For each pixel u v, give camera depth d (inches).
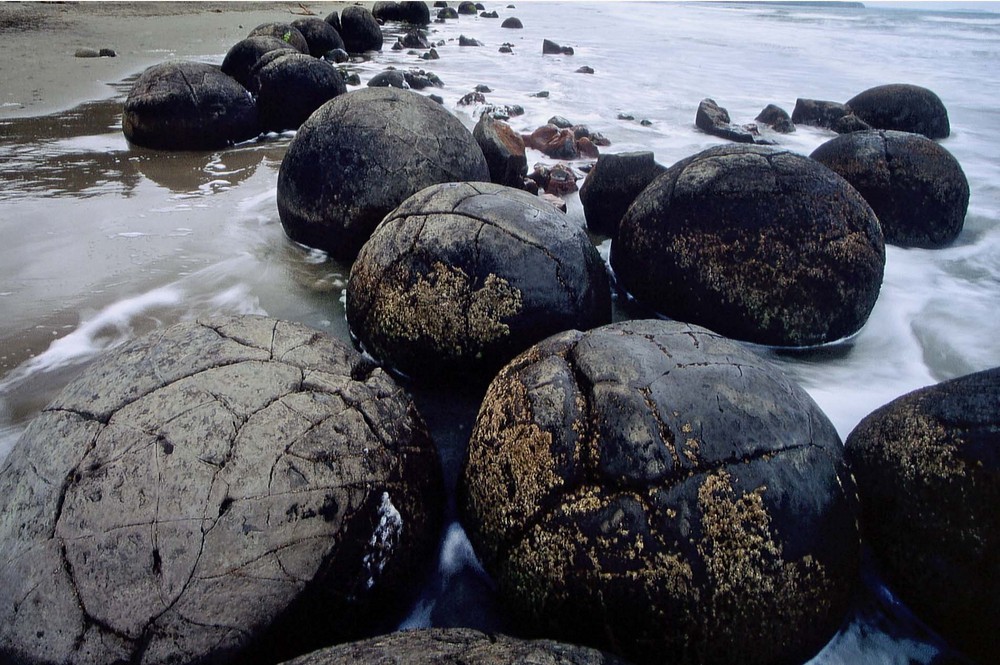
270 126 359.6
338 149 189.6
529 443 99.0
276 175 287.6
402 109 194.5
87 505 89.4
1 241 211.2
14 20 626.8
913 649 100.2
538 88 498.9
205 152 319.9
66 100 388.2
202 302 181.0
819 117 402.6
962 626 95.5
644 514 88.8
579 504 92.3
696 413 93.7
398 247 142.3
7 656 85.0
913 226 226.7
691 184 162.2
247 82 410.0
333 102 199.9
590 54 698.2
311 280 193.6
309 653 81.0
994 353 173.9
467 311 134.8
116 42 571.2
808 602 91.3
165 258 204.5
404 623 104.2
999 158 342.3
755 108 452.4
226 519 88.7
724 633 87.9
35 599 85.7
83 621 84.3
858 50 785.6
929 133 378.6
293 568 89.8
